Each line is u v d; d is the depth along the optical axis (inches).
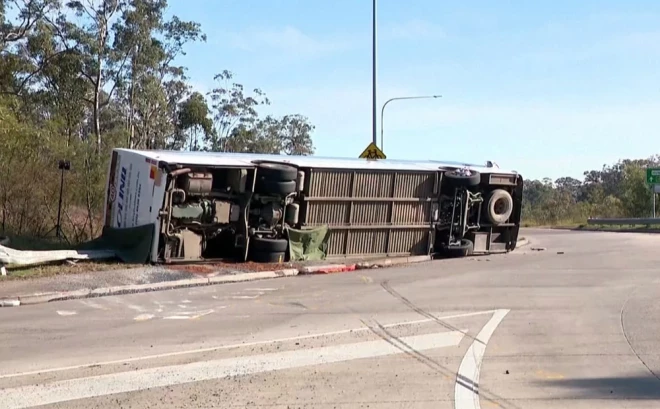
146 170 665.6
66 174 858.8
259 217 709.9
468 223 856.3
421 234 824.9
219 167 674.2
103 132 1686.8
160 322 420.2
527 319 437.1
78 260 631.8
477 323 422.9
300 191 729.6
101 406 259.9
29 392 275.7
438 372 314.7
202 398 271.3
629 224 1418.6
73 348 349.4
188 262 667.4
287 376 304.0
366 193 778.2
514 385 296.7
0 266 568.7
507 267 713.6
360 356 340.2
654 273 653.9
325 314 448.1
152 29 1684.3
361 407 263.3
